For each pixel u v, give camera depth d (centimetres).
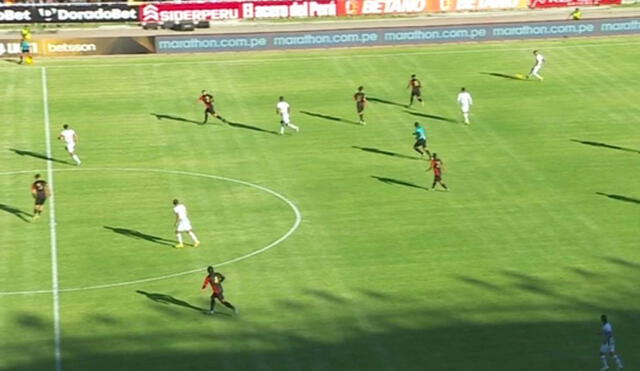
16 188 6894
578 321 5172
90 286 5591
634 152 7500
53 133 7881
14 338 5050
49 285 5600
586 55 9744
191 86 8931
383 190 6838
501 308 5309
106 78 9112
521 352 4891
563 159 7369
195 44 9831
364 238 6150
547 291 5488
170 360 4831
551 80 9094
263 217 6450
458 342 4981
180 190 6862
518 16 11362
